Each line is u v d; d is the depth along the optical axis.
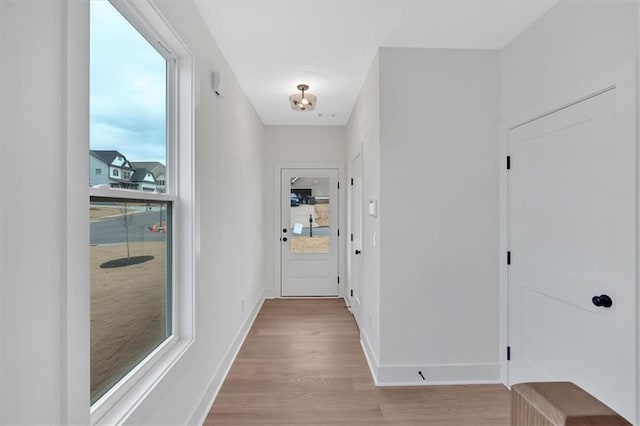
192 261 1.71
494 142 2.33
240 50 2.33
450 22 1.99
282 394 2.14
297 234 4.52
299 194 4.52
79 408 0.88
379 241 2.29
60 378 0.83
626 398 1.40
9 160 0.70
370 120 2.63
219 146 2.26
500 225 2.31
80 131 0.90
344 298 4.46
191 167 1.71
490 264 2.32
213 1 1.77
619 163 1.43
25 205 0.74
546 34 1.88
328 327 3.38
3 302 0.69
